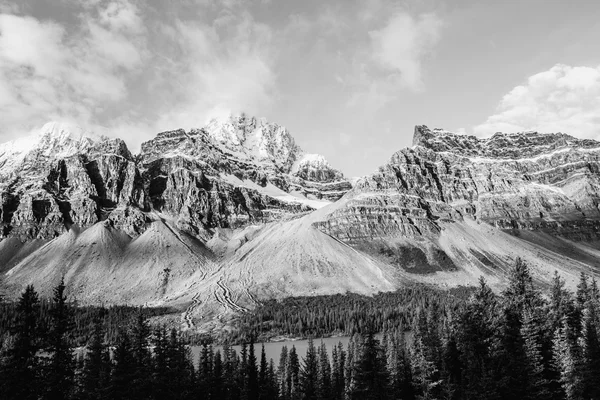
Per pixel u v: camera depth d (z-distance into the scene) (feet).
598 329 305.94
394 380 305.94
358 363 279.49
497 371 253.65
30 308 217.77
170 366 321.32
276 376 480.64
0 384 206.28
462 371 270.46
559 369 273.33
